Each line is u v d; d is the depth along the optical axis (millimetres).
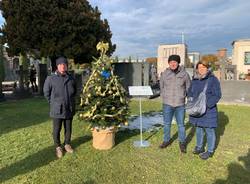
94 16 18719
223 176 5125
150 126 8703
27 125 8773
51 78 5910
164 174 5172
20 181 4883
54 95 5914
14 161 5742
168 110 6402
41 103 13734
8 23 17406
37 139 7234
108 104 6320
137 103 13492
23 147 6598
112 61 6676
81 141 7059
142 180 4938
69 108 6031
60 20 16984
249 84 19500
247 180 4980
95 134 6445
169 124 6504
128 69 15602
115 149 6473
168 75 6266
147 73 16141
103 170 5320
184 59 21594
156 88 18656
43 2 16766
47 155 6070
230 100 14383
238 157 6062
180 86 6195
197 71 5934
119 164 5602
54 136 6027
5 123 9078
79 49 17562
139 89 6809
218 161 5820
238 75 27000
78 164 5590
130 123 9070
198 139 6180
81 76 14422
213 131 5902
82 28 17625
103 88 6328
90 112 6320
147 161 5770
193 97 5863
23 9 16828
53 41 17156
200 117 5852
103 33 19453
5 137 7430
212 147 5930
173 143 6973
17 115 10438
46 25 16812
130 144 6859
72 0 18125
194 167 5492
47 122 9172
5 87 19719
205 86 5730
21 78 16453
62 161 5734
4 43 17953
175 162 5730
